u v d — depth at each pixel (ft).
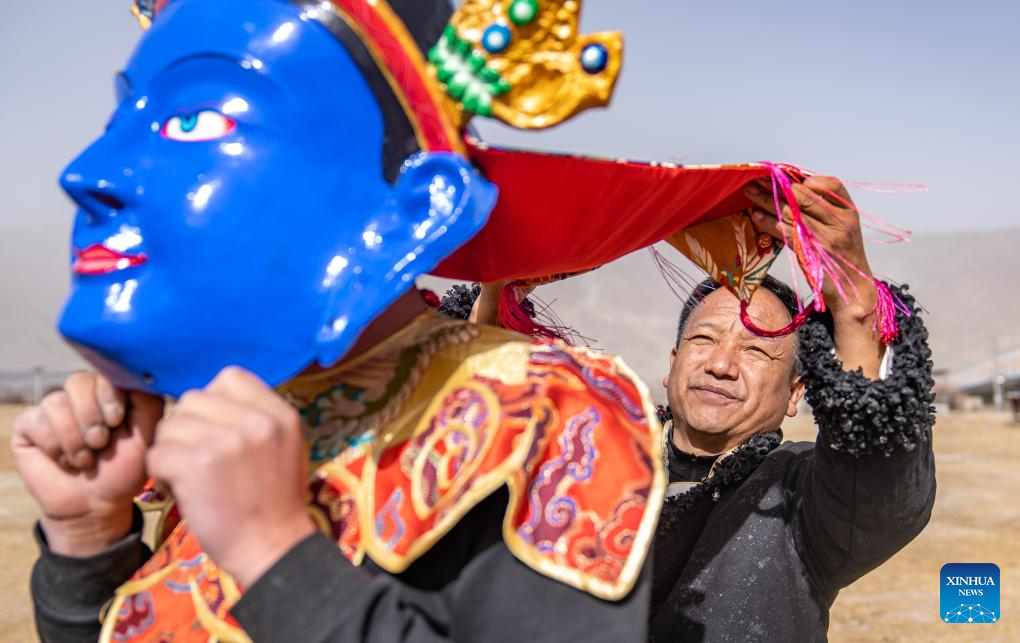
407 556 3.62
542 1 3.70
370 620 3.35
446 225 3.57
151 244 3.61
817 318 5.54
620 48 3.73
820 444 5.66
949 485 49.16
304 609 3.32
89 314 3.62
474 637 3.67
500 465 3.67
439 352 4.10
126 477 4.10
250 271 3.59
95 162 3.69
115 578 4.21
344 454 3.97
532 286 6.10
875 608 25.48
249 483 3.35
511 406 3.84
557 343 4.31
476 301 6.86
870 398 5.03
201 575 4.04
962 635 23.15
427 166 3.67
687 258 5.67
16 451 4.11
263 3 3.72
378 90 3.74
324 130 3.67
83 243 3.69
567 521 3.72
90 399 4.03
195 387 3.73
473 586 3.71
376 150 3.73
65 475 4.09
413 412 3.97
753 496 6.47
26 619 23.18
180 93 3.71
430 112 3.79
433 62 3.78
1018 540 34.22
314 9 3.70
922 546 33.17
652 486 3.85
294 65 3.66
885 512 5.53
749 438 6.86
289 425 3.48
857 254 5.10
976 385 147.23
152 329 3.60
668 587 6.47
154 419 4.12
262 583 3.33
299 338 3.68
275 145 3.63
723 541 6.37
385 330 4.10
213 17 3.72
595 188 4.23
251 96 3.66
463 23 3.77
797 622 6.18
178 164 3.63
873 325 5.19
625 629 3.65
